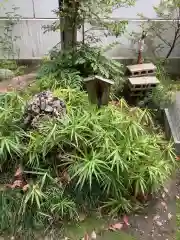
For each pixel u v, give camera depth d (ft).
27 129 11.22
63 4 13.69
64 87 14.11
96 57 15.02
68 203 10.03
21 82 16.47
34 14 16.72
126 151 10.37
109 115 11.66
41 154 10.62
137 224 10.55
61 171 10.66
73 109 11.96
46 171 10.37
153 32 17.20
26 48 17.88
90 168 9.59
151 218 10.75
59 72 14.88
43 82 14.33
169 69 18.16
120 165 10.08
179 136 13.00
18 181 10.34
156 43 17.66
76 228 10.27
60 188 10.30
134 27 17.11
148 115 13.48
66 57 14.88
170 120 13.85
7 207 10.18
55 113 10.96
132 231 10.34
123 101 13.33
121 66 16.42
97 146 10.42
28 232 10.06
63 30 15.17
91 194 10.54
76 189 10.39
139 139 11.19
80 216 10.48
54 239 10.02
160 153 11.33
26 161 10.84
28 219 10.10
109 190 10.43
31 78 16.90
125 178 10.41
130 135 11.04
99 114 11.87
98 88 11.81
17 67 17.80
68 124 10.64
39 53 18.01
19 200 10.16
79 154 10.57
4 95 12.80
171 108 14.58
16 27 17.12
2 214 10.15
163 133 13.87
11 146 10.36
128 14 16.63
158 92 14.92
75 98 12.86
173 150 12.79
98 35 17.02
